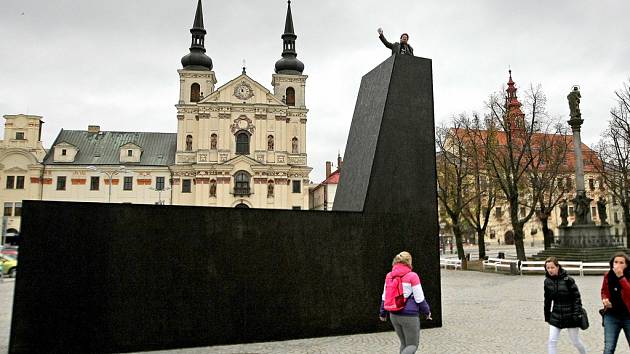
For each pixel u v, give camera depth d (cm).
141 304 951
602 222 3161
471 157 3594
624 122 3600
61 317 902
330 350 938
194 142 6575
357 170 1254
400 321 692
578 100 3234
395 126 1218
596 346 966
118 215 959
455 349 938
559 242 3241
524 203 3750
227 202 6384
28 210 903
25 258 892
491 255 5025
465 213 4006
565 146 3362
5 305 1628
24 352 876
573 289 711
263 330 1025
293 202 6631
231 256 1023
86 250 930
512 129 3278
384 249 1154
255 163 6438
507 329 1136
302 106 6881
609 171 4103
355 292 1111
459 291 1961
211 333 990
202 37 6956
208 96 6569
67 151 6556
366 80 1384
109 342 924
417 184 1213
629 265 679
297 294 1061
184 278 985
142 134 7088
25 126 6412
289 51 7181
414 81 1262
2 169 6319
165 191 6525
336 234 1116
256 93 6719
